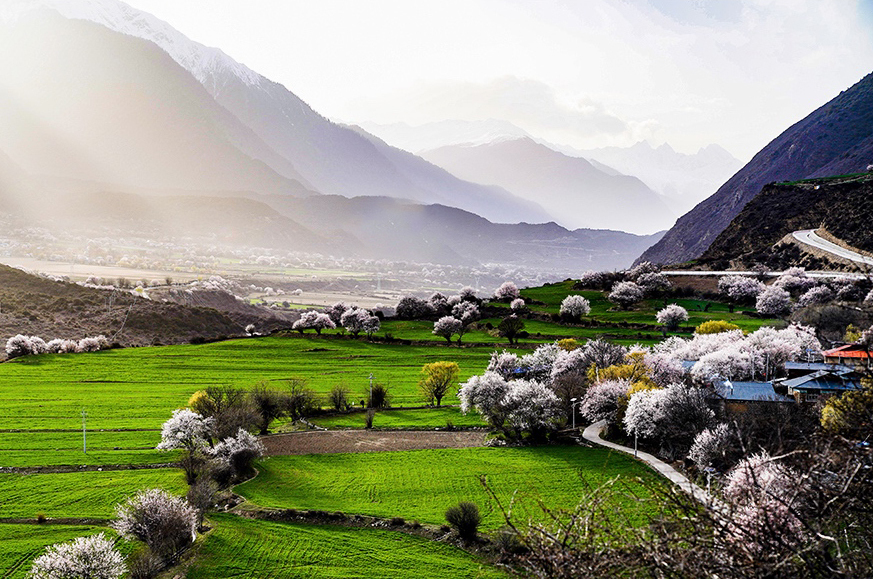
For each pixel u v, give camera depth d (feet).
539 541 31.86
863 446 29.66
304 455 287.89
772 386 272.51
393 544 197.47
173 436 263.70
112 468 270.87
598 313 600.39
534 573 31.37
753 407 228.43
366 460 279.08
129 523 189.98
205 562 184.85
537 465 259.60
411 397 399.85
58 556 166.20
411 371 465.47
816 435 31.63
